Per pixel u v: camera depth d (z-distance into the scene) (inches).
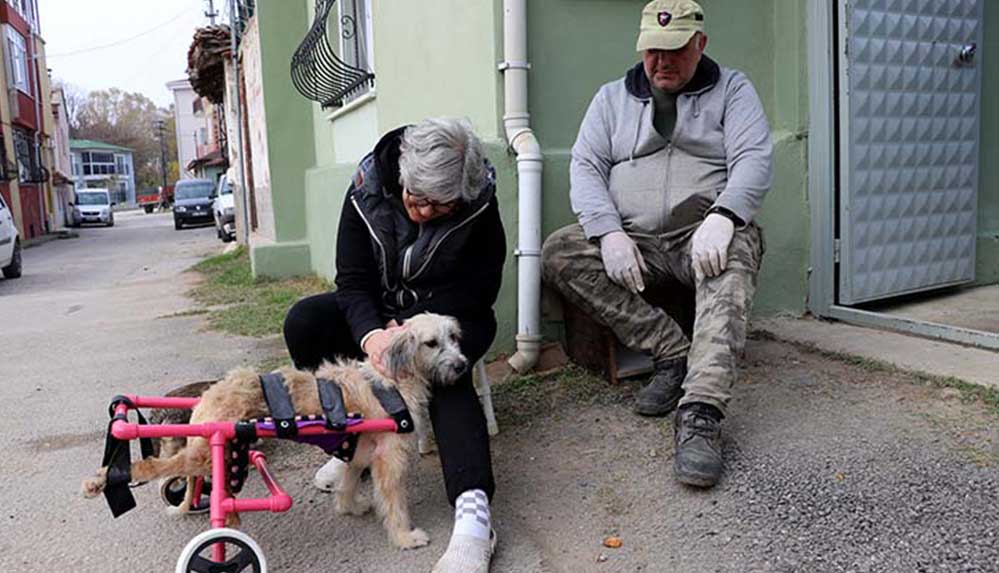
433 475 105.5
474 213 95.7
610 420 115.8
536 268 135.9
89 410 143.8
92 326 236.5
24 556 88.0
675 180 116.1
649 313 117.0
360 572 82.2
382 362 86.6
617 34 146.3
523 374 136.5
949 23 160.1
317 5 257.3
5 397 155.4
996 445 95.8
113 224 1280.8
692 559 79.9
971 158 169.3
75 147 2659.9
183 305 268.7
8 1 876.0
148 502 101.3
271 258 306.8
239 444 78.5
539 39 141.9
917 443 98.2
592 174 120.3
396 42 196.9
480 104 146.8
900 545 78.2
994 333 132.0
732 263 102.9
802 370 127.3
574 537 86.2
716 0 150.3
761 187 108.1
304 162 309.9
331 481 100.7
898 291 161.6
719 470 93.4
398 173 94.0
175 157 3043.8
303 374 85.7
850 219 151.6
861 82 149.1
